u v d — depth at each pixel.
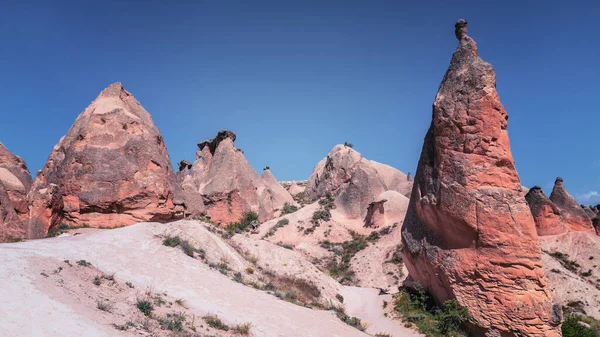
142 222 26.94
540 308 21.53
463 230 22.95
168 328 13.87
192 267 21.94
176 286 18.81
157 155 31.83
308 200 87.94
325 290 29.08
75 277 15.72
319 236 56.19
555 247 44.81
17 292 12.53
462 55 24.89
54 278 14.76
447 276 23.42
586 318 33.47
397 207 59.28
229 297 19.45
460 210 22.80
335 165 85.19
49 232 27.28
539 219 47.00
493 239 22.20
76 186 29.69
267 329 17.06
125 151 31.28
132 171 30.47
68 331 11.22
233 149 58.69
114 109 32.75
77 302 13.40
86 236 22.58
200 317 16.20
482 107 23.30
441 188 23.67
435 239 24.78
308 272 30.25
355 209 64.50
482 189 22.69
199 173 61.34
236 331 15.82
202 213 42.47
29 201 27.52
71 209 29.28
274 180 82.94
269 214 62.16
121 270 18.64
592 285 38.75
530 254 22.00
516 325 21.55
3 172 26.92
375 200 60.06
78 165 30.20
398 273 43.00
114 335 11.85
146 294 16.69
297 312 20.84
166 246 23.48
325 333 19.00
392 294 30.58
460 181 23.02
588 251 43.31
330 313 23.67
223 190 53.75
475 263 22.64
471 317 22.41
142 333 12.73
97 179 29.78
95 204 29.34
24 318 11.15
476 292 22.58
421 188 25.89
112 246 21.42
